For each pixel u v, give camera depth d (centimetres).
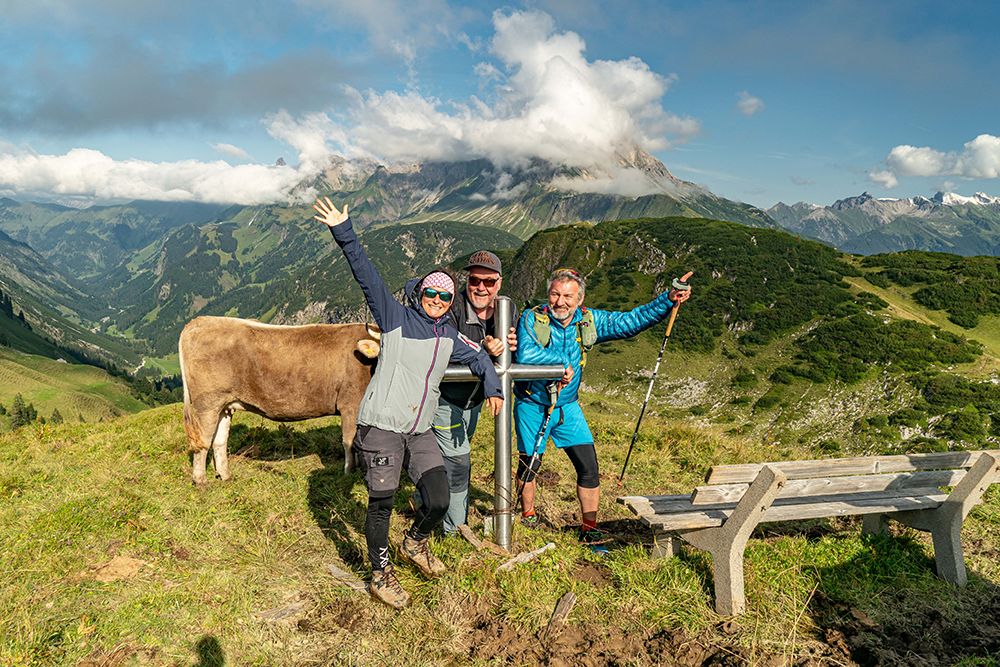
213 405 533
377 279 348
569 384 443
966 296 15450
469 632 331
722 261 17250
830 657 316
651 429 864
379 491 346
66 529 409
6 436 784
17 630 296
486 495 570
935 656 321
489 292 412
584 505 457
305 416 570
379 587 351
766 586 380
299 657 302
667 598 365
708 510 388
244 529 448
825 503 395
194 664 290
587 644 322
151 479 542
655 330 15138
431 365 354
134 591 343
